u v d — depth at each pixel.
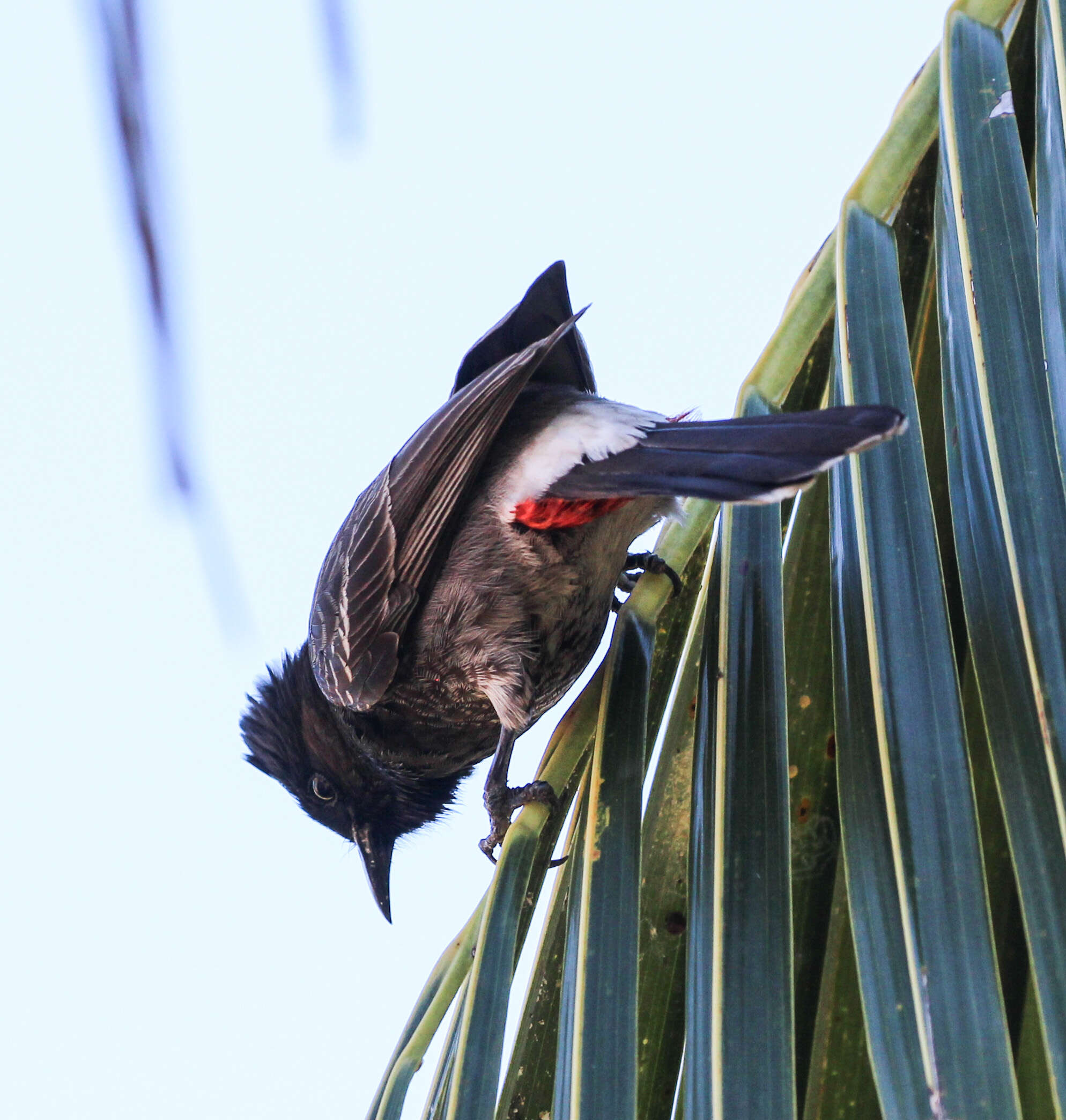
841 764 3.98
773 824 4.02
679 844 4.77
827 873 4.39
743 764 4.19
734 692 4.37
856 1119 3.96
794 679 4.79
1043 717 3.65
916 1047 3.35
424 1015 4.62
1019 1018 4.06
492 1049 3.87
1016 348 4.21
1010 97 4.68
